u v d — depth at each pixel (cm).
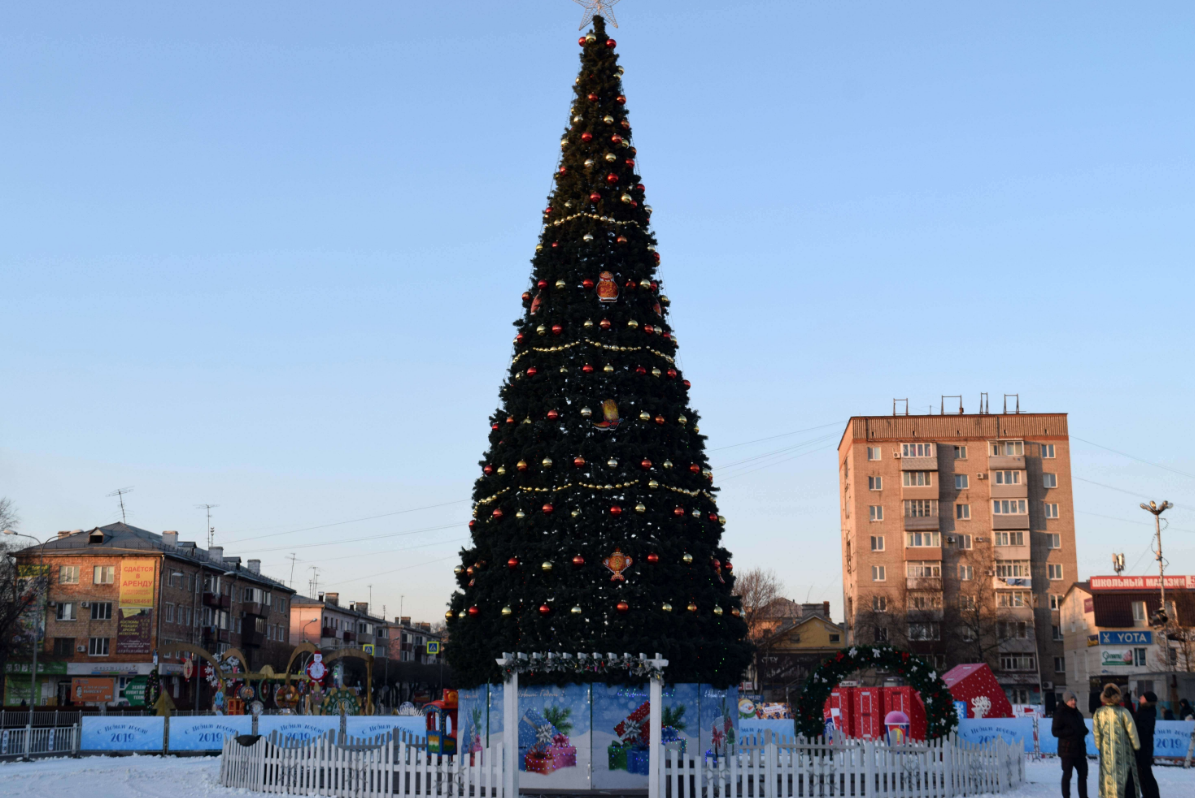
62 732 3541
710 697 2122
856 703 2920
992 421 9950
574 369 2166
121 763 3180
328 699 4050
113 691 7125
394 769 1900
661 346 2252
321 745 2073
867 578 9719
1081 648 8575
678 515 2136
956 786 2000
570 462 2112
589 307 2216
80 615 7456
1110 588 8275
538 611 2033
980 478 9850
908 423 9988
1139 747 1579
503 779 1745
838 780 1805
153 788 2325
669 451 2188
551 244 2306
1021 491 9744
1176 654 6812
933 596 9356
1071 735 1839
